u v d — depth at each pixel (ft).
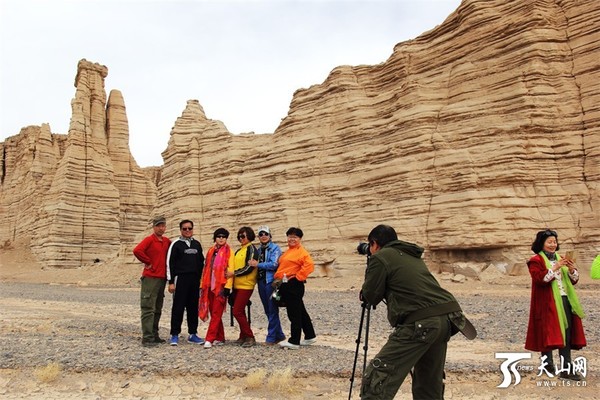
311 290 90.53
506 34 99.04
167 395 24.44
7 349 32.35
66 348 32.81
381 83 122.83
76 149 224.12
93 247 217.97
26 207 250.98
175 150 163.02
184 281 35.81
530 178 89.92
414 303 18.33
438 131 101.76
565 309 26.91
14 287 134.72
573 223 86.48
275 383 24.98
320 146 125.70
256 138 148.36
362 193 112.16
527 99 92.17
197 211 150.71
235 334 43.04
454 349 34.86
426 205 98.73
